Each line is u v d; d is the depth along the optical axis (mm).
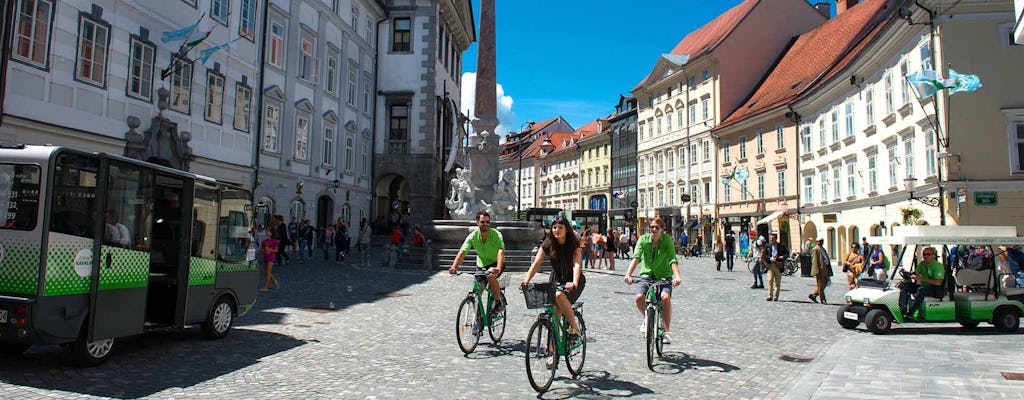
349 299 14336
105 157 7285
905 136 25766
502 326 9188
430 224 23953
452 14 45250
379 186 43375
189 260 8602
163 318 8555
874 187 29469
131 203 7734
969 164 21812
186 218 8570
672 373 7652
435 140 41656
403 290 16328
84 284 7094
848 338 10477
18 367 7176
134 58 20141
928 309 11359
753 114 44250
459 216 24281
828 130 35125
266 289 15742
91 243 7176
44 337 6672
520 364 7922
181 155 22141
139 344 8711
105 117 18922
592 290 17812
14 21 15984
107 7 18984
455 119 47500
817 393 6496
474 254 22688
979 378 7195
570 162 86875
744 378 7488
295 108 30750
